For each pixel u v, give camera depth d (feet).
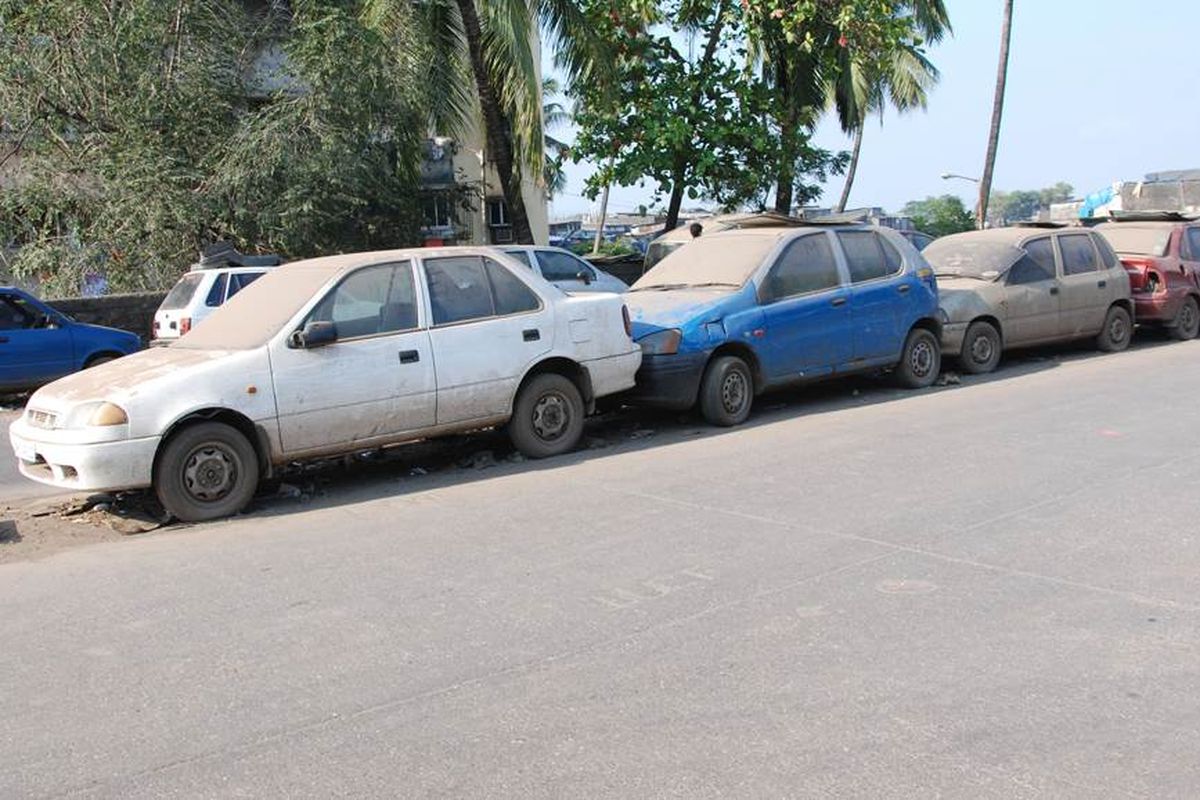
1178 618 15.92
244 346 25.09
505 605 17.54
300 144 64.59
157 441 23.35
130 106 63.52
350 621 17.12
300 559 20.76
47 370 45.62
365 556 20.75
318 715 13.78
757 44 69.36
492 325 28.07
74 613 18.15
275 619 17.38
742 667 14.70
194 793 11.94
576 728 13.11
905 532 20.71
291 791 11.90
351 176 64.85
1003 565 18.58
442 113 70.90
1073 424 30.53
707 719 13.20
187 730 13.50
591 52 63.93
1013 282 42.39
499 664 15.16
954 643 15.25
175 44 65.10
